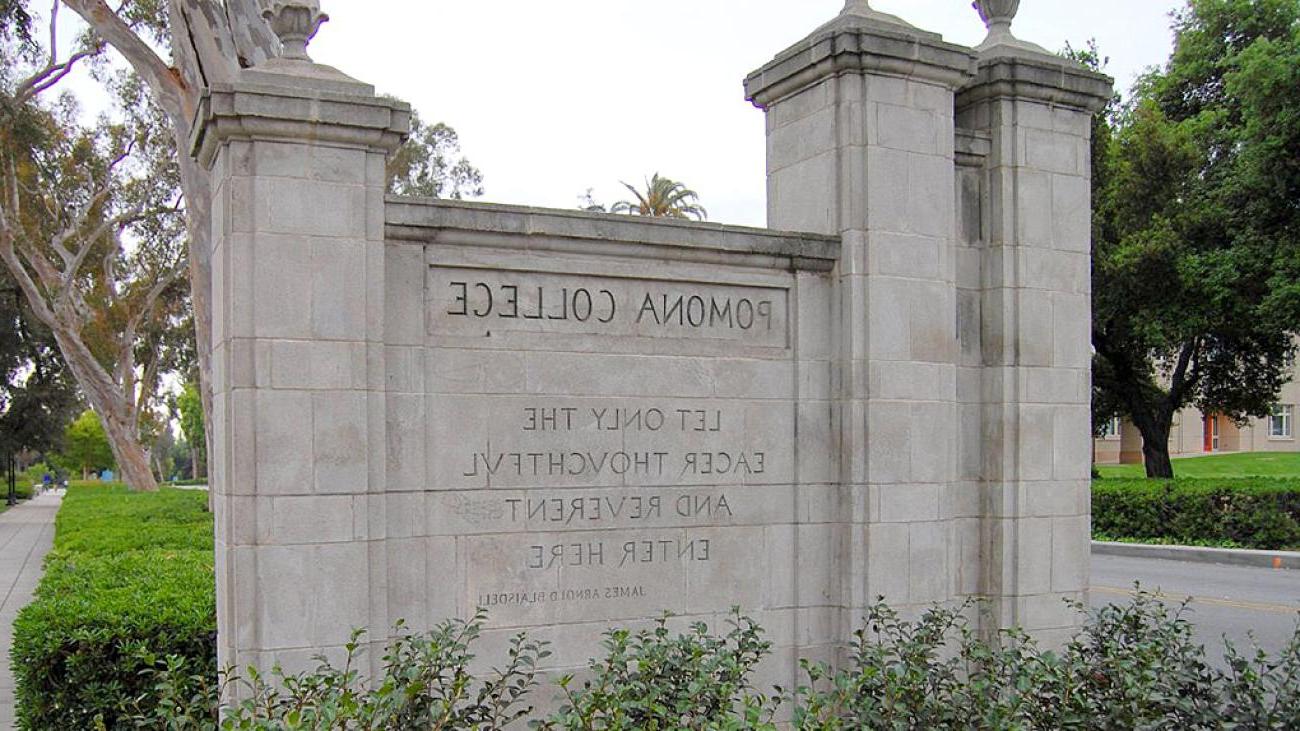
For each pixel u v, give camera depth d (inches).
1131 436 2037.4
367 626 211.3
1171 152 827.4
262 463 204.2
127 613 273.9
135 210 1309.1
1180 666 235.5
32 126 1107.3
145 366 1728.6
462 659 188.7
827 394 265.6
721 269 255.0
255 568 203.0
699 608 251.1
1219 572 626.8
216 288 221.3
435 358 226.2
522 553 233.3
